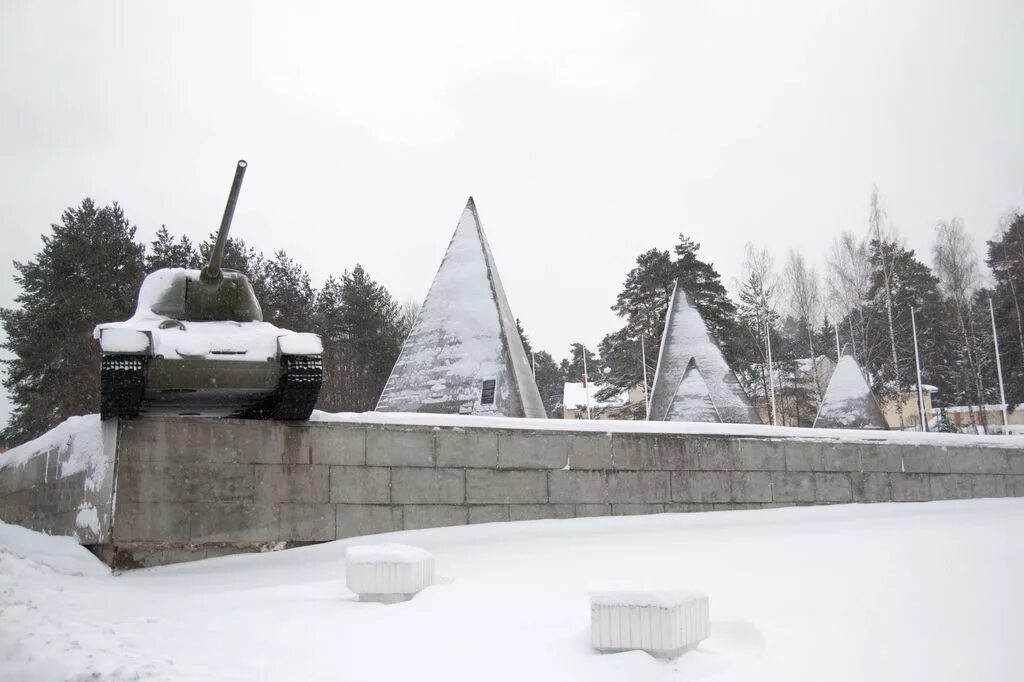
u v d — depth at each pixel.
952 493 15.12
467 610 6.99
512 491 12.09
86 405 33.03
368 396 42.72
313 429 11.25
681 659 5.38
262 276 39.22
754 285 45.22
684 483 13.04
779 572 7.86
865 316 43.09
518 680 5.06
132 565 10.26
